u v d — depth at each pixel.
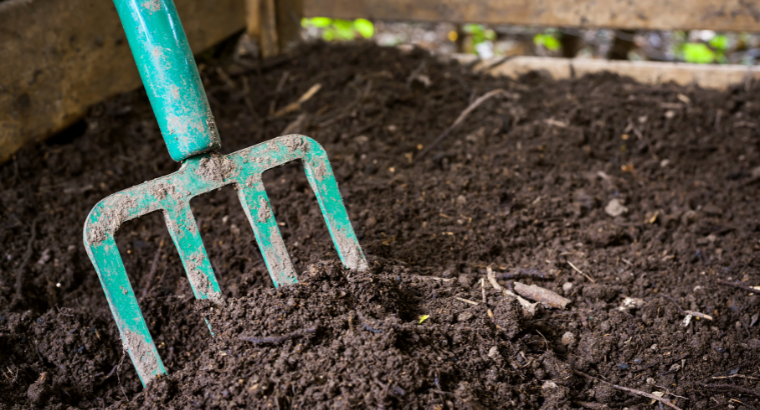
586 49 4.88
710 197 2.22
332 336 1.41
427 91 2.78
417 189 2.14
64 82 2.25
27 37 2.08
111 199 1.43
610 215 2.11
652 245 1.99
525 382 1.44
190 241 1.51
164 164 2.31
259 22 3.10
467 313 1.55
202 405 1.33
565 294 1.74
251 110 2.67
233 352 1.40
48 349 1.57
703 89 2.71
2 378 1.49
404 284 1.64
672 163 2.38
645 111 2.57
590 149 2.41
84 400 1.50
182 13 2.69
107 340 1.63
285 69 2.98
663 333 1.62
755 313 1.71
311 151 1.59
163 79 1.46
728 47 4.55
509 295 1.66
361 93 2.71
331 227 1.60
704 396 1.50
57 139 2.33
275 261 1.56
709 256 1.94
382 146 2.40
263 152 1.56
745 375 1.54
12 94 2.06
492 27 4.62
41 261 1.85
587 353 1.57
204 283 1.52
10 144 2.09
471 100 2.71
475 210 2.05
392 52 3.01
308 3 3.24
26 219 1.98
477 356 1.45
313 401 1.28
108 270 1.42
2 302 1.68
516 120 2.54
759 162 2.35
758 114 2.54
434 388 1.32
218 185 1.53
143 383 1.43
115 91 2.48
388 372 1.31
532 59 2.92
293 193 2.08
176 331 1.61
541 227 2.04
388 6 3.15
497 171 2.25
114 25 2.43
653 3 2.82
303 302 1.47
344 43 3.12
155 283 1.80
